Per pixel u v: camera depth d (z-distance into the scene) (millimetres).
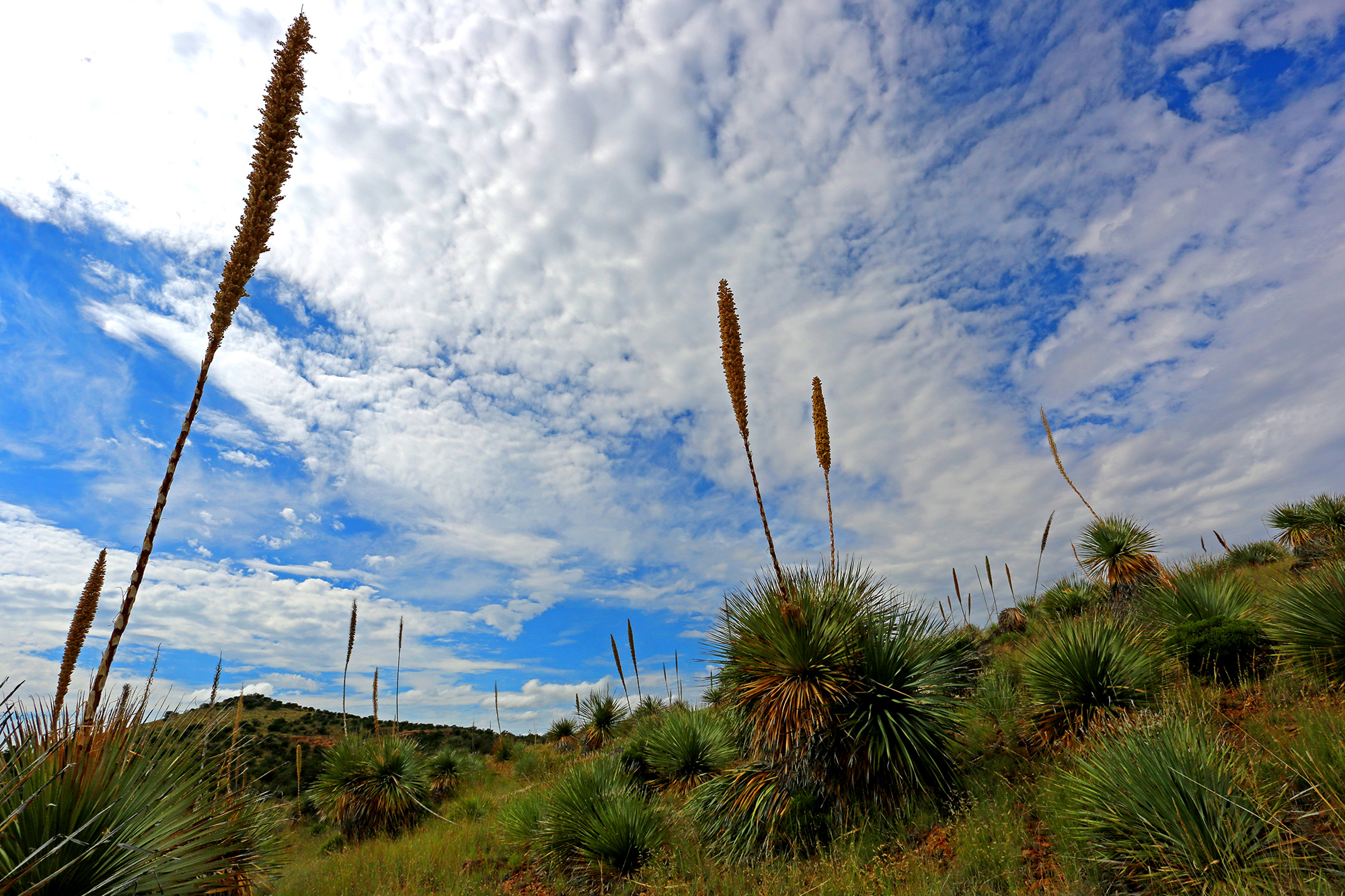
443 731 32469
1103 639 6906
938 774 6039
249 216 3674
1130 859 4027
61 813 3232
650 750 10414
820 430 7410
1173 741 4449
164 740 4051
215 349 3619
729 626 7285
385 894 8047
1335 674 5980
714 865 6484
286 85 3814
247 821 5113
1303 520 13820
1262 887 3340
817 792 6523
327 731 31062
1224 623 7254
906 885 4797
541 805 9805
